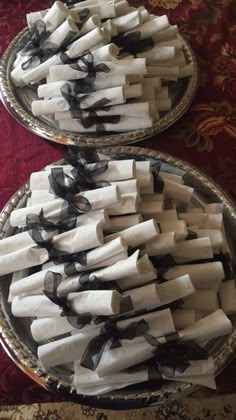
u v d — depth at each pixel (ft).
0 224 2.08
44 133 2.39
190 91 2.58
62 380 1.79
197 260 1.96
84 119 2.37
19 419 2.12
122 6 2.60
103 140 2.35
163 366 1.75
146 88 2.43
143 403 1.75
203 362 1.77
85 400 1.76
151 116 2.41
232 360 1.89
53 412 2.10
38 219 1.92
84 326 1.77
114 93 2.30
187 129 2.53
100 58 2.35
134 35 2.51
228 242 2.11
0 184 2.39
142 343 1.75
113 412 2.05
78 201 1.90
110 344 1.76
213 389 1.85
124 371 1.77
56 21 2.48
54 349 1.77
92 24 2.45
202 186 2.22
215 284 1.92
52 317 1.81
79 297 1.76
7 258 1.90
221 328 1.80
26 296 1.86
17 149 2.47
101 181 1.98
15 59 2.66
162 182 2.06
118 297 1.73
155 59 2.51
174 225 1.95
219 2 3.07
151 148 2.46
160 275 1.87
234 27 2.98
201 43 2.90
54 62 2.42
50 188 2.02
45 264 1.90
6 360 1.90
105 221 1.88
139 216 1.93
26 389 1.88
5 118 2.55
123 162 2.00
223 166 2.45
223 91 2.69
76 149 2.36
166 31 2.56
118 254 1.80
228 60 2.83
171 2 3.07
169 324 1.77
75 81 2.36
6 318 1.89
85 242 1.82
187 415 1.99
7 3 3.02
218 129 2.54
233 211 2.14
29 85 2.57
